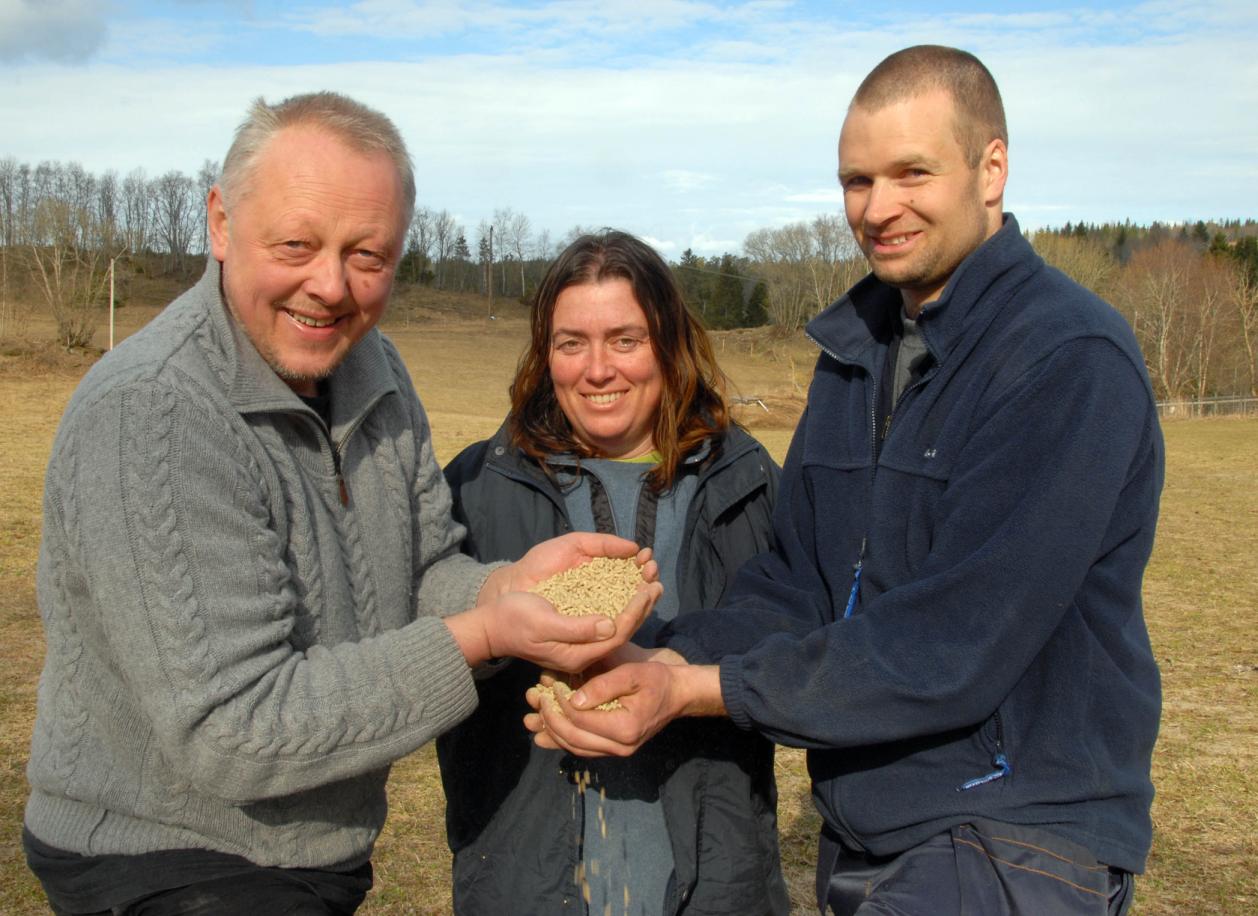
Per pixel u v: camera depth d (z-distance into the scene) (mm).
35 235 49969
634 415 2910
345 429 2469
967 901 2338
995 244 2527
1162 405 46750
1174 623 9430
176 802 2207
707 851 2748
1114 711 2393
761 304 83750
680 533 2971
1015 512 2320
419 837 5062
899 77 2492
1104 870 2340
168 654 2000
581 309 2818
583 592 2463
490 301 92625
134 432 2025
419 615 2736
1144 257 72000
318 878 2391
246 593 2098
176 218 92312
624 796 2738
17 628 8477
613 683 2396
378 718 2150
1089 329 2359
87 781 2203
